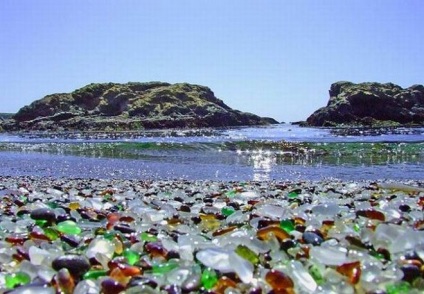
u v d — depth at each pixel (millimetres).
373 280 209
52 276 221
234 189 698
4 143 2303
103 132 4184
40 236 307
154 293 193
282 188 745
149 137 3070
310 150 1652
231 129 4832
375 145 1724
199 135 3299
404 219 368
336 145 1744
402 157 1468
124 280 217
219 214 415
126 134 3586
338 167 1267
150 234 313
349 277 214
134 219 390
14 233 337
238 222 370
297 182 921
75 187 777
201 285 207
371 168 1234
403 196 559
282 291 197
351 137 2688
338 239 291
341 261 234
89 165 1359
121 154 1687
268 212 391
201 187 788
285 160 1440
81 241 306
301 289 203
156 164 1371
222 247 254
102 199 547
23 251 261
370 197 567
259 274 221
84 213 412
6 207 487
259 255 253
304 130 4152
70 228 336
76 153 1762
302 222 352
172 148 1804
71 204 471
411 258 240
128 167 1303
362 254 249
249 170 1219
